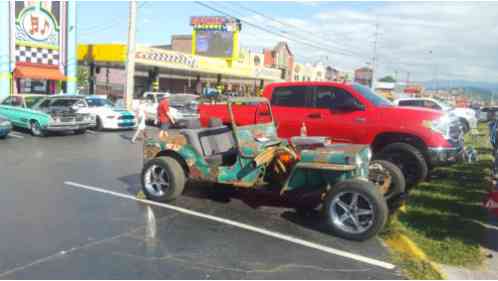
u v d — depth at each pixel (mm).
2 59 20656
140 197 6852
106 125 16828
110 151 11922
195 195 7012
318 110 8031
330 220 5246
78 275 4047
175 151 6488
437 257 4723
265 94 8688
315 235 5293
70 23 23219
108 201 6609
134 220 5707
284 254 4695
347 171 5332
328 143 5961
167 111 13367
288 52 60156
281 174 5898
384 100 8141
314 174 5578
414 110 7391
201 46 40562
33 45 21844
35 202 6473
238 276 4133
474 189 7969
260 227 5543
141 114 14219
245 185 5977
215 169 6180
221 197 6918
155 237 5098
